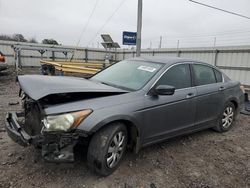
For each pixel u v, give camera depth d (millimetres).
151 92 3525
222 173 3430
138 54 10680
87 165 3184
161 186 3023
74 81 3438
